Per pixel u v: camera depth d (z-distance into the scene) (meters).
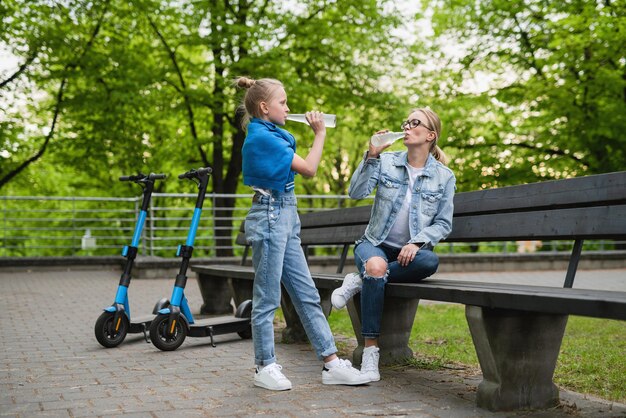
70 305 8.49
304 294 3.82
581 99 16.20
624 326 6.36
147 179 5.47
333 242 6.00
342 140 27.03
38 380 4.00
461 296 3.25
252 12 17.17
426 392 3.59
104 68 16.23
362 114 18.25
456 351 4.91
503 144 17.91
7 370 4.32
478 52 17.62
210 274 7.18
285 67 15.95
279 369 3.73
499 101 16.95
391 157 4.19
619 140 15.62
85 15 16.62
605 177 3.46
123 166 17.92
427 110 4.11
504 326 3.19
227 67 16.95
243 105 3.81
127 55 16.48
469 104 17.27
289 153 3.63
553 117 16.53
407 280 3.93
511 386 3.21
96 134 17.20
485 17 17.36
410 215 4.01
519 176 17.38
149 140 19.52
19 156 18.78
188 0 16.64
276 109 3.69
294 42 17.41
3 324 6.71
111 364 4.51
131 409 3.25
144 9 16.00
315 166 3.66
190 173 5.20
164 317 5.03
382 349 4.37
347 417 3.09
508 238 4.04
